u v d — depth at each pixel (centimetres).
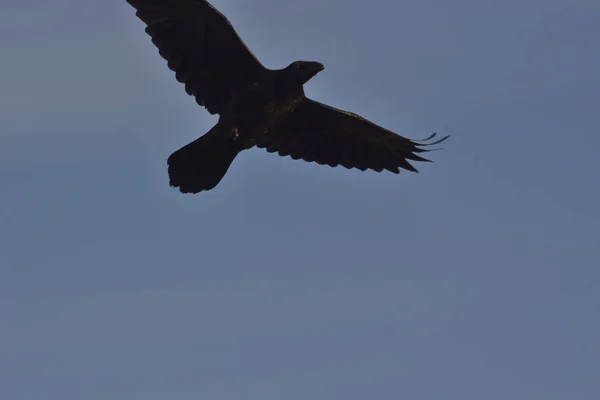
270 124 1666
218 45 1622
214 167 1675
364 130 1739
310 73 1644
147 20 1603
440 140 1716
